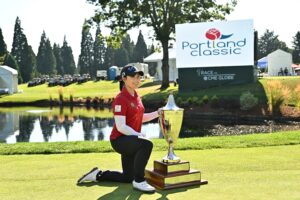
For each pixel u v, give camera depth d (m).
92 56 104.12
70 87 52.84
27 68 90.06
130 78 4.97
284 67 48.56
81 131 18.67
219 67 29.56
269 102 21.69
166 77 38.53
